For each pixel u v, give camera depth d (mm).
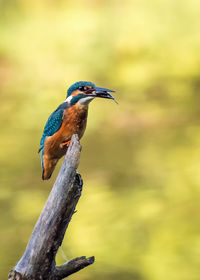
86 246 10406
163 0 22000
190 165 13656
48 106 17312
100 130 16438
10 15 22953
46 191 12633
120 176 13492
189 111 16766
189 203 11898
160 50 20156
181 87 18141
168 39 20625
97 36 20984
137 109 17266
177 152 14406
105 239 10742
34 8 23422
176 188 12547
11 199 12258
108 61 20031
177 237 10656
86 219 11492
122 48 20422
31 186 12828
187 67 19109
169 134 15523
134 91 18188
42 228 4727
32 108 17188
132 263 9867
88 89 5992
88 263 4941
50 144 6109
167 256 9953
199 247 10109
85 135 16188
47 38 21469
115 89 18375
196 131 15320
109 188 12664
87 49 20453
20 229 10836
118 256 10109
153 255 10039
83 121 6094
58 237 4754
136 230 10930
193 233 10617
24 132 15586
